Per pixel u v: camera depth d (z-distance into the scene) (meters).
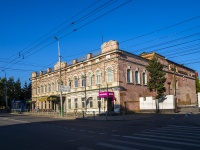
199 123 19.56
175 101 37.56
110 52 37.59
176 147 9.32
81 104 44.38
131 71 39.75
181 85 58.91
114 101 36.81
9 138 13.91
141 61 42.72
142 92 41.88
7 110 67.62
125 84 37.94
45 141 12.23
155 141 10.85
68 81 48.56
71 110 47.12
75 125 21.45
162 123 20.67
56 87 52.78
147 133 13.82
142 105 40.31
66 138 13.02
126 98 37.78
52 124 23.23
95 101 40.59
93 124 22.25
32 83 65.00
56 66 52.94
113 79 37.41
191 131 14.31
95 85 40.81
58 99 49.34
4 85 76.38
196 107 51.16
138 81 41.47
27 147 10.72
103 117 31.81
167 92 50.91
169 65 53.78
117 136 13.02
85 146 10.30
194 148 9.05
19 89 79.62
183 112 37.09
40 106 60.44
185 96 60.41
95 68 41.12
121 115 34.75
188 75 64.00
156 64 37.69
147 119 27.02
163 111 37.81
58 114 42.38
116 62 37.06
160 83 37.31
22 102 64.69
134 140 11.35
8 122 26.97
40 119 31.84
